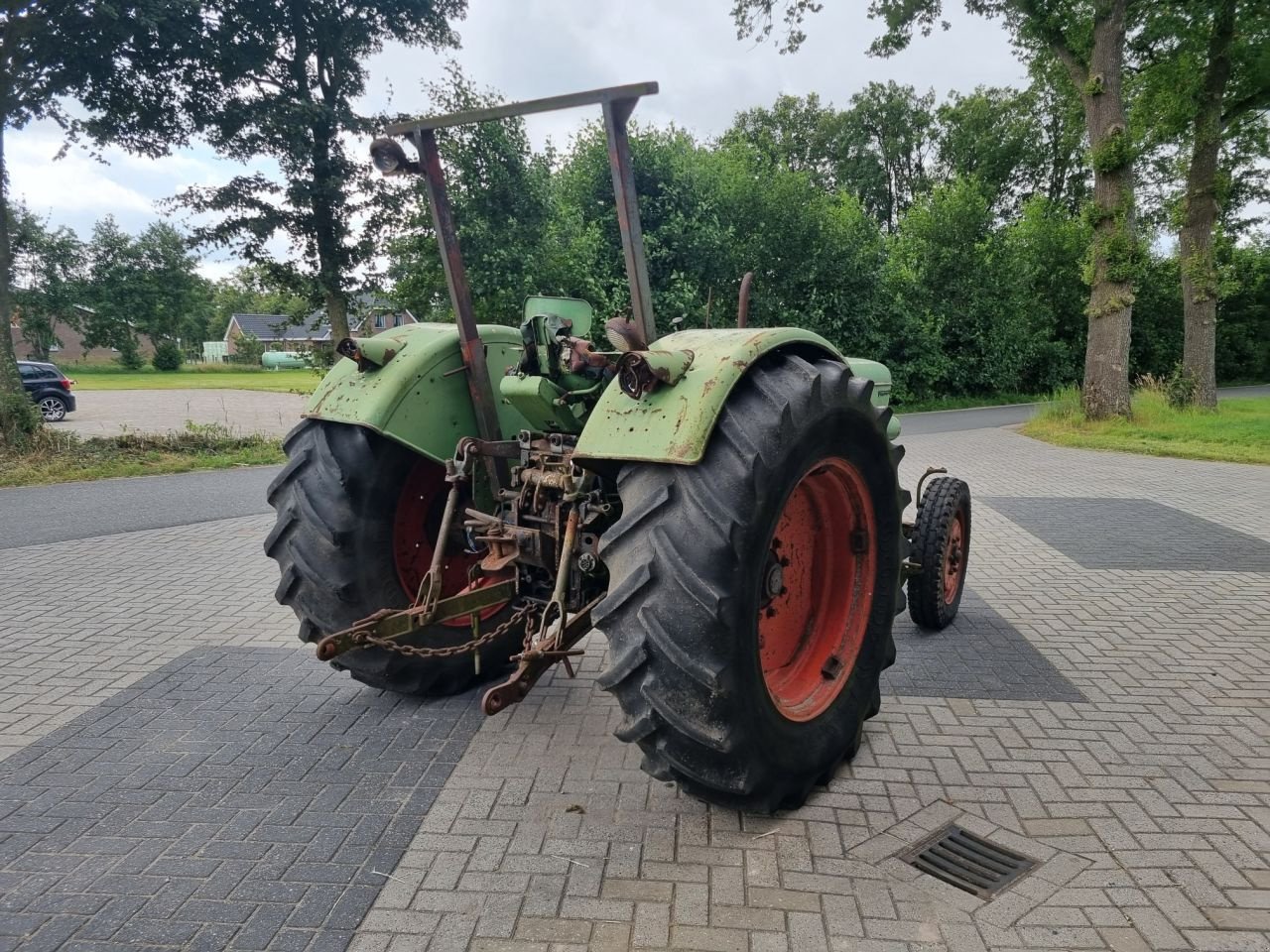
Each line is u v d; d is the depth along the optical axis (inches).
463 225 497.7
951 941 85.6
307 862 100.0
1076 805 112.3
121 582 228.4
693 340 103.2
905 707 144.7
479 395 130.6
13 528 300.2
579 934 86.6
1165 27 603.2
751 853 100.9
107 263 2185.0
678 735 90.8
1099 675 159.3
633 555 91.6
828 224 820.6
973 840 104.3
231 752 128.7
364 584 129.2
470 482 138.7
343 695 150.4
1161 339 1213.1
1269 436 529.0
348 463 127.2
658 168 647.8
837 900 92.0
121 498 359.6
